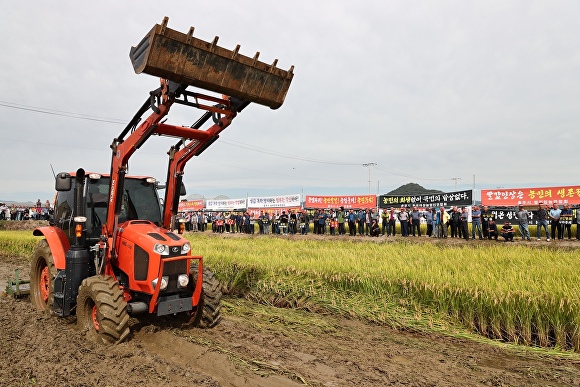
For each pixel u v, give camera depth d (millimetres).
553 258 8320
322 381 3994
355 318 6469
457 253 9305
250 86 4820
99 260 5379
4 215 32969
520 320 5477
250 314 6492
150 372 4008
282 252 10406
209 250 10547
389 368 4414
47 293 6246
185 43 4293
